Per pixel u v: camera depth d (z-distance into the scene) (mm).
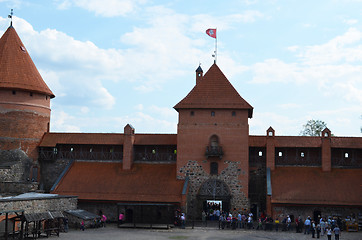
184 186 50969
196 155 53312
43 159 57188
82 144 57531
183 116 54250
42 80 59844
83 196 50938
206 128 53625
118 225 45656
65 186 52469
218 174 52625
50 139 57688
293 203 48156
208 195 51750
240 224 46781
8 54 57688
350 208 47562
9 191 52062
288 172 53156
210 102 53875
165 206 48750
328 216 47844
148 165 56031
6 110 55531
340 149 54406
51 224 40656
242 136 53062
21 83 56344
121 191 51438
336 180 51281
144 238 37906
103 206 51062
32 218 36969
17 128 55875
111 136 57406
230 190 52156
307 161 54375
